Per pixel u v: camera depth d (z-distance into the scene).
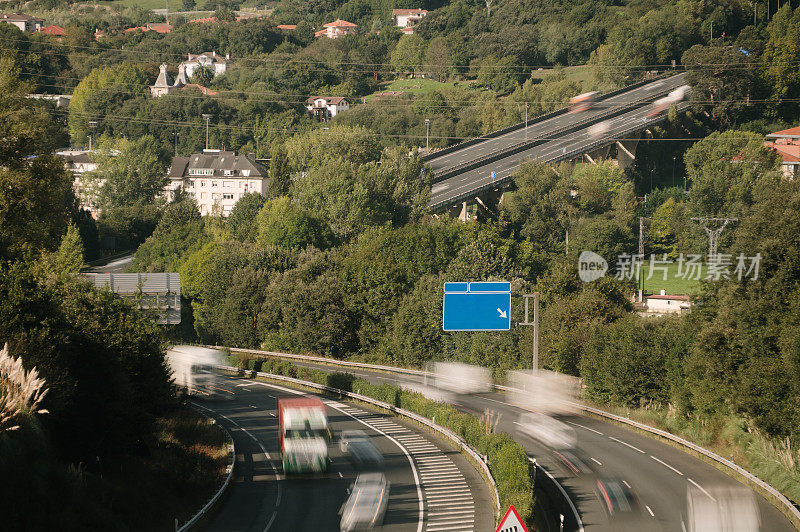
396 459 106.50
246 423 132.88
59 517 61.69
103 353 83.31
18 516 59.19
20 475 61.69
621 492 89.69
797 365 94.81
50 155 131.75
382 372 191.25
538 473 98.00
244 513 83.12
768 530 76.81
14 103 127.31
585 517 81.50
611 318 154.75
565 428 123.50
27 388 67.56
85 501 65.75
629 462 103.50
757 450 98.69
